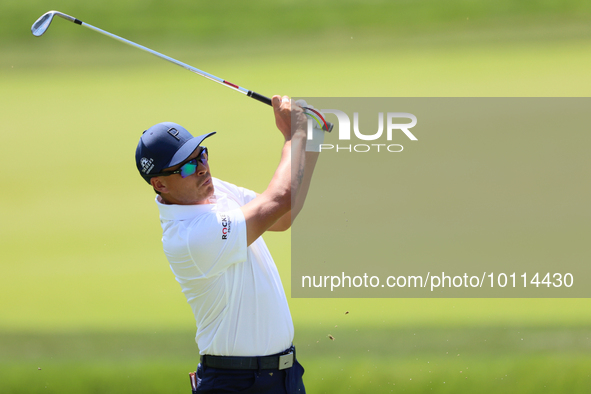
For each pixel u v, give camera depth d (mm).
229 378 8258
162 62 47094
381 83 39594
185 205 8156
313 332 16406
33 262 22109
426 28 49344
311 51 47031
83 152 32844
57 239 24016
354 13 52188
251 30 51531
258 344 8234
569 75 38844
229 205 8719
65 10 54656
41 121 37031
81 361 15453
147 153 7957
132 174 30594
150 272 21250
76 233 24594
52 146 33656
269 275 8438
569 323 16688
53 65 47438
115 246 23438
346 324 16703
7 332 16969
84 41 51000
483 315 17203
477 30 48000
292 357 8500
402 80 39969
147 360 15344
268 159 30188
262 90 40000
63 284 20328
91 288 19906
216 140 33062
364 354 15195
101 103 39781
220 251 7855
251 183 27422
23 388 14469
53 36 51812
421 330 16406
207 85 42031
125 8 55531
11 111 38656
